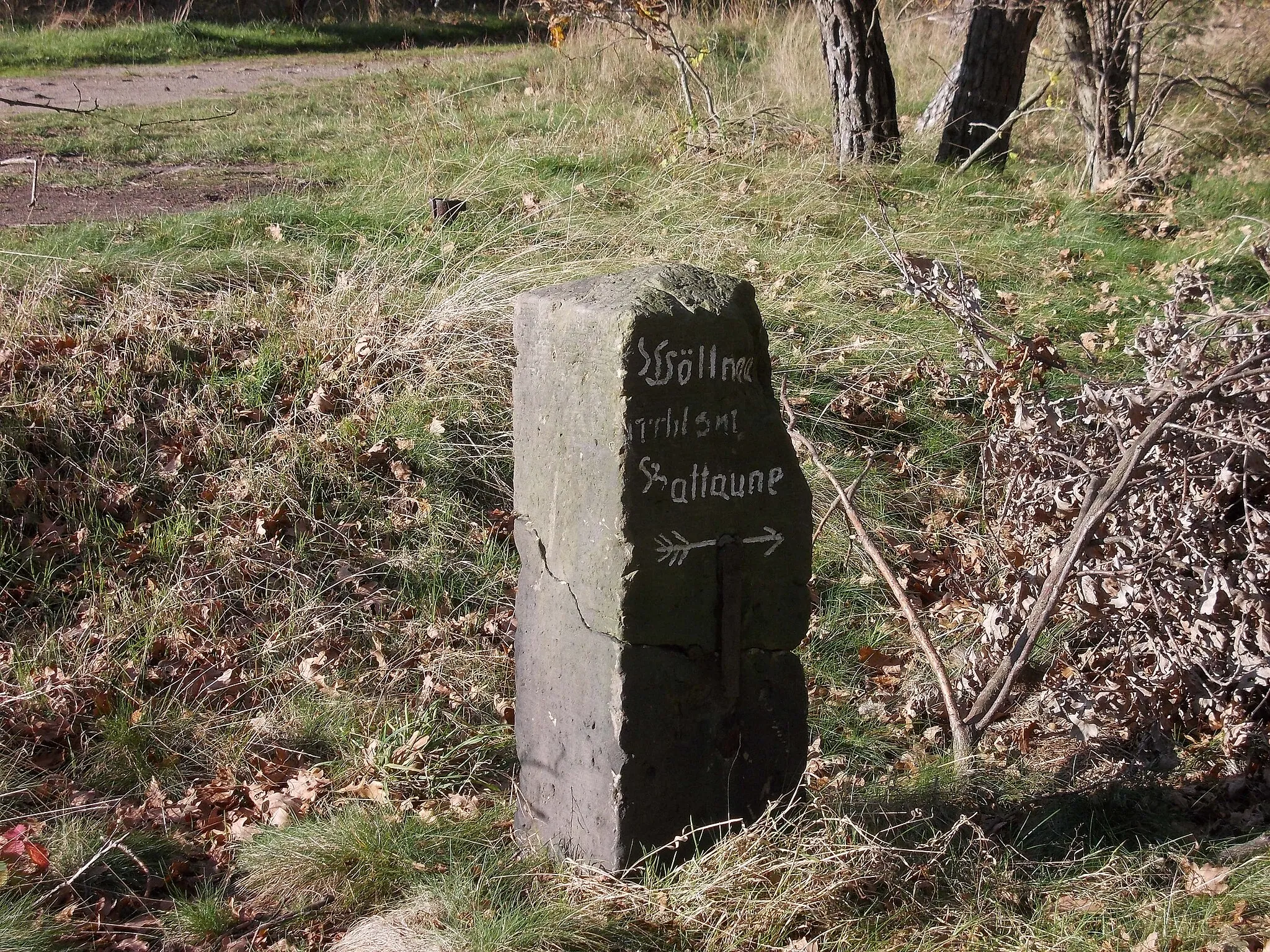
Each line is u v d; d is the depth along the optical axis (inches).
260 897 129.3
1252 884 121.2
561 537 125.1
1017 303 276.2
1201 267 177.6
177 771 152.1
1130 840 136.6
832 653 182.4
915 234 305.6
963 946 116.3
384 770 150.9
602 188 319.3
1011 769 152.3
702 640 123.2
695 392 117.0
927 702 167.0
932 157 390.9
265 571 185.0
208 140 418.6
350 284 237.3
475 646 178.4
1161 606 143.8
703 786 126.6
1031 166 405.7
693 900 119.4
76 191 336.8
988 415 192.4
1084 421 161.8
